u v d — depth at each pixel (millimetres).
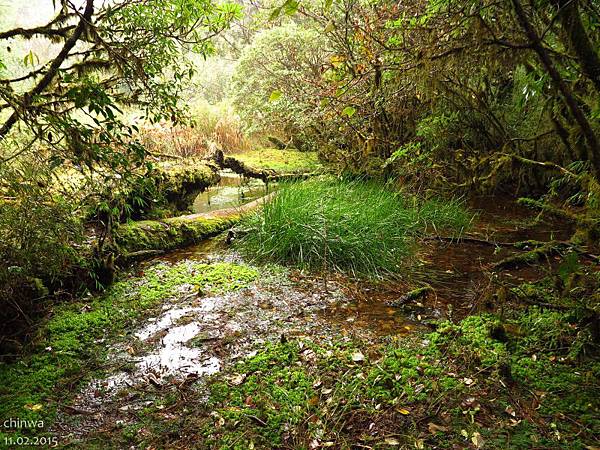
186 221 4551
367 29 4688
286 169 7082
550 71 2145
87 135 2176
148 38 2770
